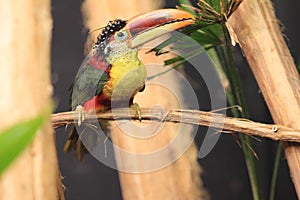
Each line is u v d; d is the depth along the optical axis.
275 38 1.69
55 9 3.83
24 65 0.84
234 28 1.72
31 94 0.84
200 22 1.70
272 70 1.67
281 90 1.66
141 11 2.49
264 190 4.07
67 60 3.83
